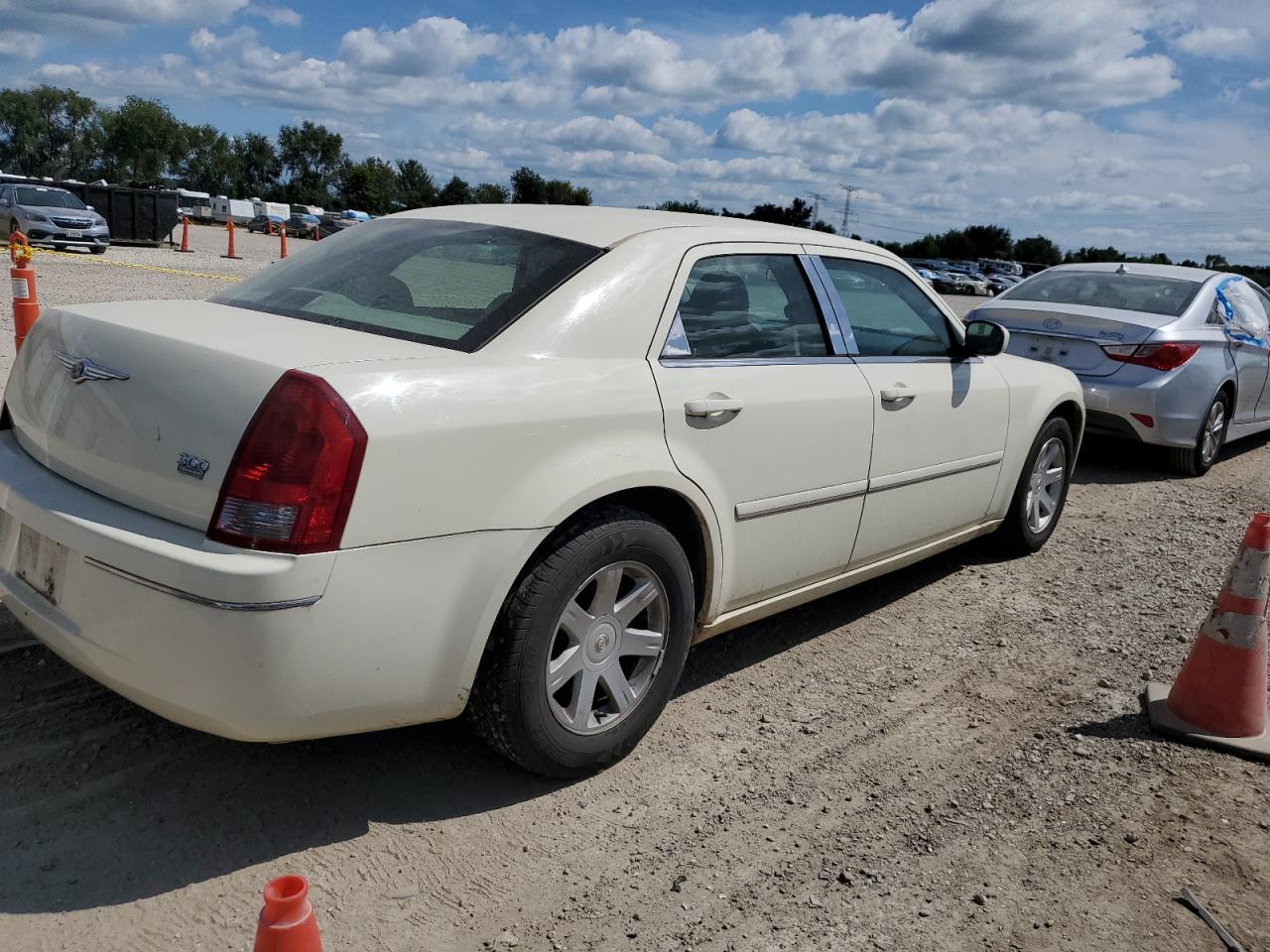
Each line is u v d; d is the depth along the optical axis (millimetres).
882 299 4246
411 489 2484
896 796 3170
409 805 2916
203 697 2383
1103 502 7086
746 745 3428
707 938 2477
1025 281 8859
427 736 3287
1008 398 4875
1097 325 7559
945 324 4594
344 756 3131
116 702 3305
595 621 2992
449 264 3250
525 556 2715
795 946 2471
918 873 2789
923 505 4398
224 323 2867
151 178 107250
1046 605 4945
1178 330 7492
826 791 3172
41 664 3492
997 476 4965
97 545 2461
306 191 118562
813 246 3973
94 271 18094
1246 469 8617
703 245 3475
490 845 2773
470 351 2818
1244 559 3588
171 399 2512
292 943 1569
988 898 2697
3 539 2881
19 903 2383
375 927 2424
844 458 3818
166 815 2762
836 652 4273
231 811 2809
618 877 2688
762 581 3639
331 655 2428
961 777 3309
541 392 2787
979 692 3957
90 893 2441
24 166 121812
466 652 2668
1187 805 3209
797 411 3553
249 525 2334
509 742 2869
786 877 2734
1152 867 2883
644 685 3189
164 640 2373
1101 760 3467
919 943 2512
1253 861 2939
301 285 3330
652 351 3164
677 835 2887
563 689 3064
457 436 2564
